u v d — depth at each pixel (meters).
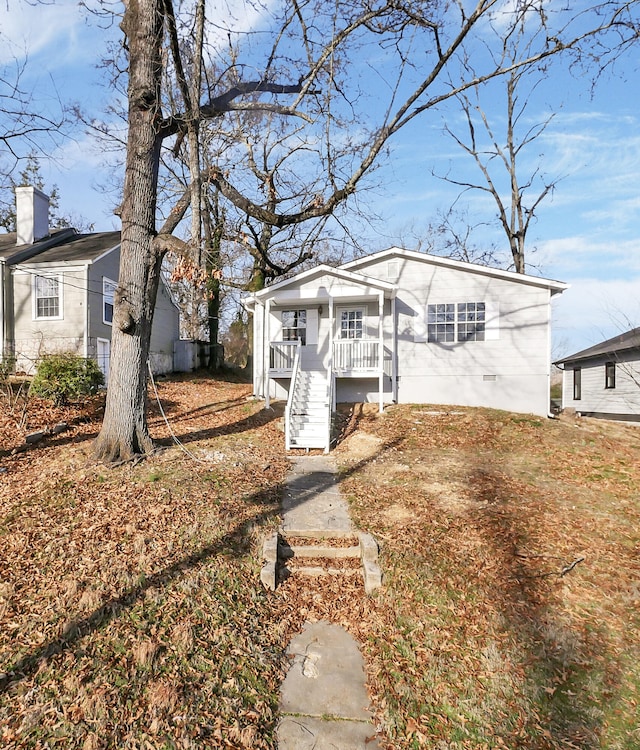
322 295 12.96
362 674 3.63
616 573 4.71
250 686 3.41
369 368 13.11
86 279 15.54
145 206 7.79
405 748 2.95
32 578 4.32
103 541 4.98
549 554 5.05
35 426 9.41
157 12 7.11
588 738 2.99
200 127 7.82
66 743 2.79
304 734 3.05
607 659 3.65
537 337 13.16
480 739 3.00
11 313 15.78
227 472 7.45
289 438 9.47
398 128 7.84
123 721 2.96
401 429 10.98
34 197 17.56
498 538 5.37
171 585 4.32
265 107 8.31
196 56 7.15
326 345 14.38
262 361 15.16
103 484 6.52
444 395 13.64
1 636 3.58
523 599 4.32
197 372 22.03
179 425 11.16
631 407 17.25
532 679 3.45
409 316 13.84
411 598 4.38
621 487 7.19
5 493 6.17
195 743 2.87
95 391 11.45
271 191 10.57
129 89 7.66
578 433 10.88
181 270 6.95
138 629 3.75
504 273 13.18
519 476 7.69
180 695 3.18
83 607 3.92
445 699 3.31
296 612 4.42
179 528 5.34
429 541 5.30
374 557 4.96
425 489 7.02
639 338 17.08
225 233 17.86
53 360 11.24
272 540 5.32
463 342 13.55
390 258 13.91
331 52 7.66
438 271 13.68
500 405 13.33
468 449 9.48
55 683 3.20
